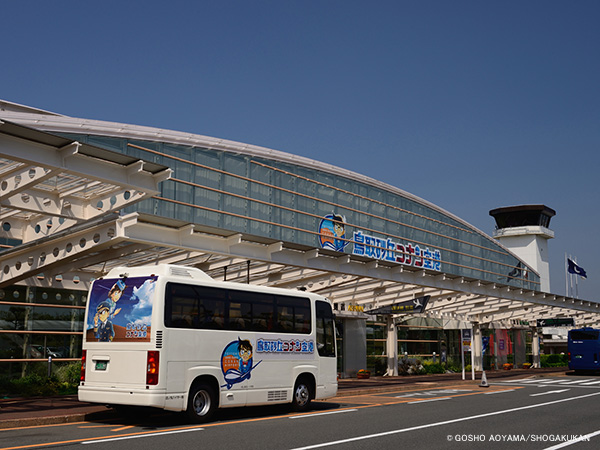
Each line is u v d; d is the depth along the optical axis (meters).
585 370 41.28
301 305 16.86
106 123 24.05
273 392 15.47
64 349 22.36
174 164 27.03
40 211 16.25
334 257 23.77
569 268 59.97
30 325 21.36
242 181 30.58
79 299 23.03
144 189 14.95
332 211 36.47
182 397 13.16
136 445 10.12
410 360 40.34
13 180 14.30
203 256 22.47
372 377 35.66
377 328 38.25
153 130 26.14
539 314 48.16
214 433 11.78
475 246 51.22
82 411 14.81
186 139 27.61
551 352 81.00
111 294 13.82
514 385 29.16
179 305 13.51
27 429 12.30
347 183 38.19
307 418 14.67
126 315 13.44
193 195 27.69
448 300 37.00
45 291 21.94
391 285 30.89
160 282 13.25
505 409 17.19
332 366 17.58
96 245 16.61
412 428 12.78
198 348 13.70
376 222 40.09
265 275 25.77
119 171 14.56
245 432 11.96
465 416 15.27
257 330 15.31
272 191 32.41
